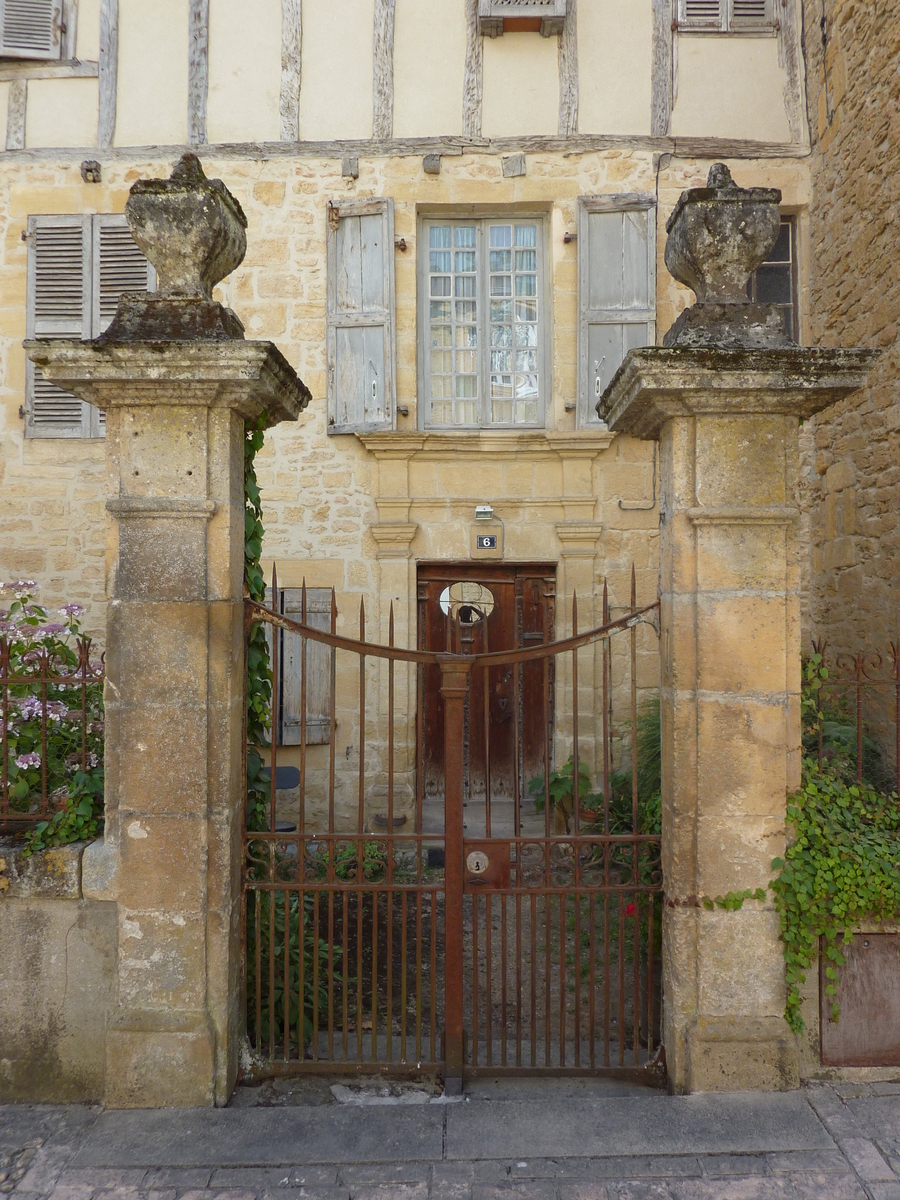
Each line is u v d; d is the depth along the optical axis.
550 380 6.61
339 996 3.71
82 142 6.54
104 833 2.88
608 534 6.43
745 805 2.86
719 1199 2.37
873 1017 2.92
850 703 5.23
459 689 2.97
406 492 6.41
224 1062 2.82
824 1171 2.48
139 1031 2.80
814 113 6.31
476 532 6.45
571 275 6.46
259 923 3.05
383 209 6.38
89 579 6.45
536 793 5.70
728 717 2.86
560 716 6.36
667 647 2.97
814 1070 2.91
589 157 6.43
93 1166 2.51
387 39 6.44
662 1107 2.76
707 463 2.85
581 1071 2.96
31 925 2.86
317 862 4.09
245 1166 2.51
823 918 2.86
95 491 6.47
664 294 6.46
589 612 6.38
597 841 3.00
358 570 6.45
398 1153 2.56
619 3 6.46
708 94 6.45
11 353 6.55
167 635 2.81
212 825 2.83
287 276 6.45
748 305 2.86
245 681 3.05
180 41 6.50
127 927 2.81
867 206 5.44
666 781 3.00
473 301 6.71
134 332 2.77
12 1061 2.86
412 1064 3.00
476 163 6.45
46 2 6.50
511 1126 2.68
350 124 6.46
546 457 6.44
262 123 6.48
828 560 6.15
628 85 6.45
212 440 2.82
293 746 6.38
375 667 6.38
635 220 6.41
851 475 5.76
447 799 2.97
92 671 2.92
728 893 2.86
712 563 2.85
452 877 2.96
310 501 6.45
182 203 2.77
